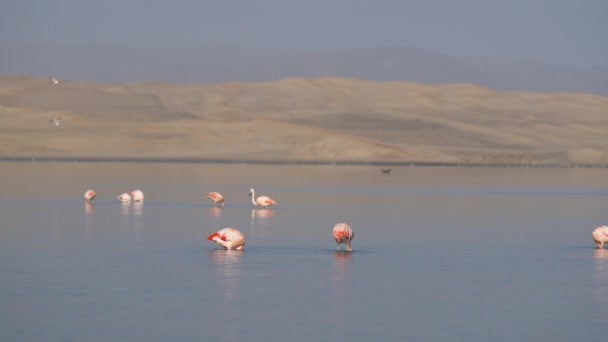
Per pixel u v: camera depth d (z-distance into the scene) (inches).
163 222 2395.4
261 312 1208.2
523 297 1327.5
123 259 1660.9
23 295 1305.4
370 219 2561.5
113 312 1199.6
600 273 1553.9
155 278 1455.5
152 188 4010.8
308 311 1218.0
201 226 2294.5
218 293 1333.7
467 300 1302.9
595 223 2514.8
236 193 3727.9
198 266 1587.1
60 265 1578.5
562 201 3432.6
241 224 2370.8
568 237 2127.2
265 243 1942.7
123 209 2827.3
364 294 1338.6
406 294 1342.3
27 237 2004.2
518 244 1974.7
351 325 1141.7
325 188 4143.7
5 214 2588.6
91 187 3973.9
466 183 4781.0
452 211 2886.3
